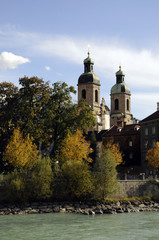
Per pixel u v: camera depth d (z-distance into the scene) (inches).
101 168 2422.5
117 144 4252.0
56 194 2311.8
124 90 6594.5
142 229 1561.3
